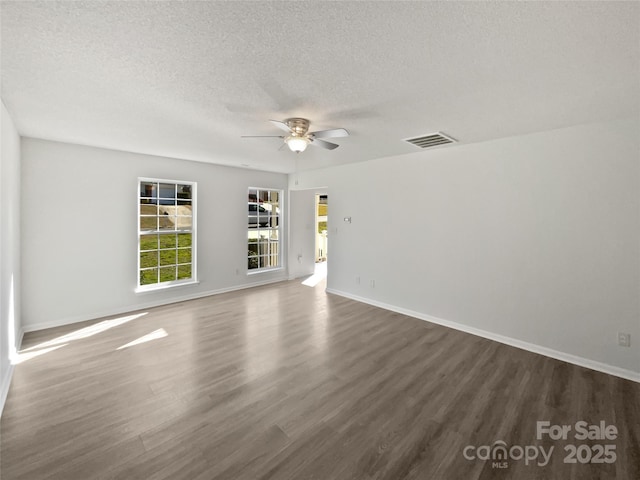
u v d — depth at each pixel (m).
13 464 1.75
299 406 2.33
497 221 3.58
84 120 2.94
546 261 3.24
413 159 4.38
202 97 2.37
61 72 1.98
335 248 5.61
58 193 3.86
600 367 2.92
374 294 4.99
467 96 2.32
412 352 3.29
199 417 2.19
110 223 4.29
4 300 2.57
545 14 1.37
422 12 1.37
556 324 3.19
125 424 2.11
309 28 1.51
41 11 1.37
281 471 1.74
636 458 1.86
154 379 2.69
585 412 2.29
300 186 6.36
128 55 1.77
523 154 3.36
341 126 3.05
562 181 3.11
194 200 5.24
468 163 3.81
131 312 4.51
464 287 3.90
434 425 2.14
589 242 2.97
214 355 3.17
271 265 6.66
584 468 1.79
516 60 1.79
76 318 4.07
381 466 1.78
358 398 2.45
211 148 4.11
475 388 2.60
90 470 1.72
